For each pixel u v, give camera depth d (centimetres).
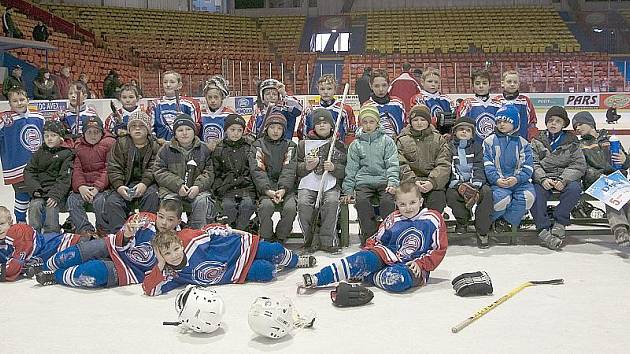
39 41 1481
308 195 502
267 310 314
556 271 438
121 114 639
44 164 506
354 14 2500
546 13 2464
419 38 2366
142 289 410
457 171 511
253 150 509
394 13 2503
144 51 2117
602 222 543
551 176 512
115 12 2258
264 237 491
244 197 495
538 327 329
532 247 512
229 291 401
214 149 513
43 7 2136
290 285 414
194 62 2117
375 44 2347
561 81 1745
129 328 338
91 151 509
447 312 356
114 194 495
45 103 973
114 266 416
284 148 514
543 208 508
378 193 509
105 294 400
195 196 487
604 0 2478
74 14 2180
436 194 502
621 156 523
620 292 388
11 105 584
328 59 2162
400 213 414
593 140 522
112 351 306
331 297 373
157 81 1981
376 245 412
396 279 389
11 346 313
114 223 488
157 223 412
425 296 387
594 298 376
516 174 500
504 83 600
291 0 2573
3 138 584
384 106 601
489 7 2531
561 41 2300
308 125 601
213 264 405
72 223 518
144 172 503
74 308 373
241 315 356
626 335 317
